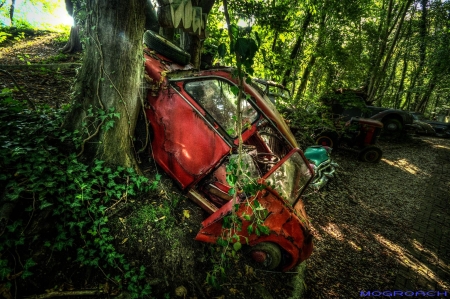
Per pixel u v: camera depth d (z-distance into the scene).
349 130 8.34
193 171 3.17
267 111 3.19
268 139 4.39
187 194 3.28
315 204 5.38
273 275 3.23
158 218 2.87
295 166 3.05
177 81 3.12
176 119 3.13
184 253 2.79
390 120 11.41
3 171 2.34
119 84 2.81
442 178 8.41
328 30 10.29
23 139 2.68
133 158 3.17
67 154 2.79
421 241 5.04
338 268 3.93
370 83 13.87
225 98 3.13
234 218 2.31
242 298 2.78
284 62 8.52
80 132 2.87
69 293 2.11
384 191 6.82
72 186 2.48
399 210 6.04
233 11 6.14
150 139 3.32
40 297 1.99
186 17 3.23
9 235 2.08
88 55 2.79
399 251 4.62
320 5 9.16
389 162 9.00
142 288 2.38
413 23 17.34
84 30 2.75
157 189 3.15
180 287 2.57
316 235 4.48
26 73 5.57
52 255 2.22
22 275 1.99
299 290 3.21
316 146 6.60
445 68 16.50
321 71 11.51
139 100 3.10
